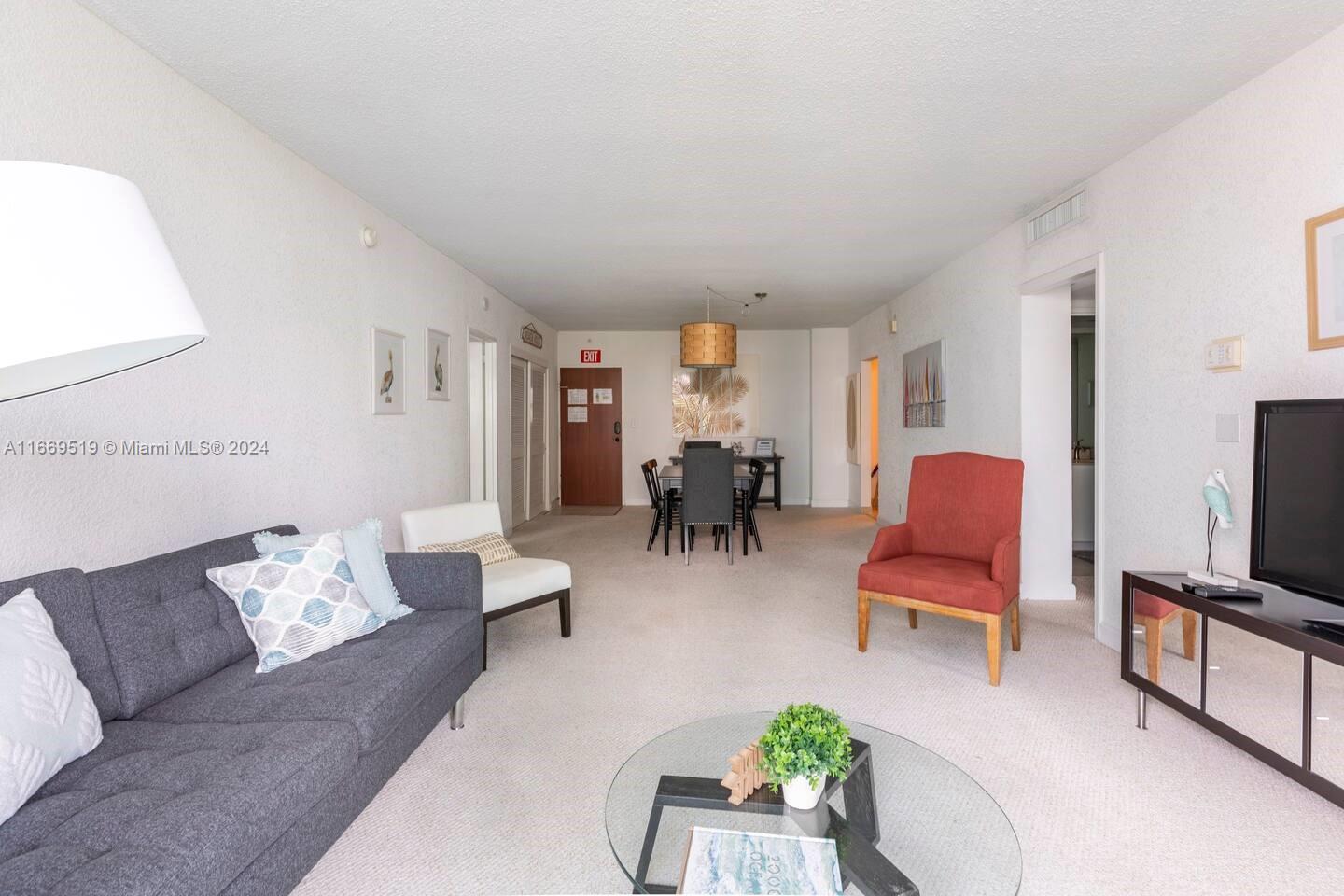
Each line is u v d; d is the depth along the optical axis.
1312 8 1.91
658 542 6.03
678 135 2.79
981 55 2.17
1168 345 2.76
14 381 0.99
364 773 1.69
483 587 2.96
